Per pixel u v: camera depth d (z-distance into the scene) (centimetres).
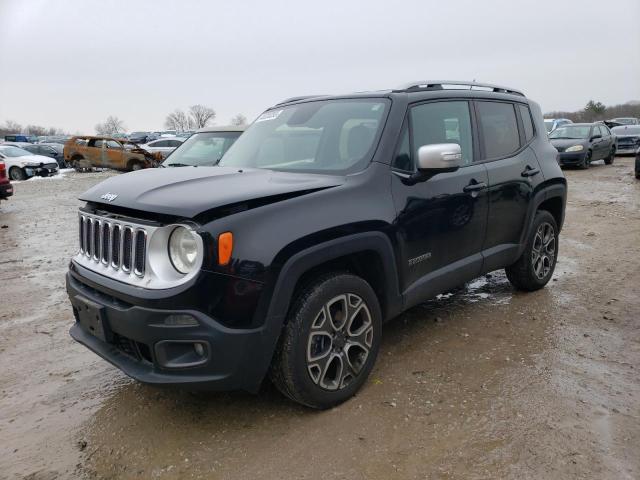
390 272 340
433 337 417
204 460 275
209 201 272
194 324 264
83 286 321
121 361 292
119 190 311
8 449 292
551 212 539
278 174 348
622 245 718
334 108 397
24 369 391
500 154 450
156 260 276
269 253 275
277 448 281
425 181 366
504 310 474
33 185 2011
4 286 612
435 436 286
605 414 303
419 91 391
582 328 429
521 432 287
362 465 265
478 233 416
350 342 321
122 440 296
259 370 282
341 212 308
